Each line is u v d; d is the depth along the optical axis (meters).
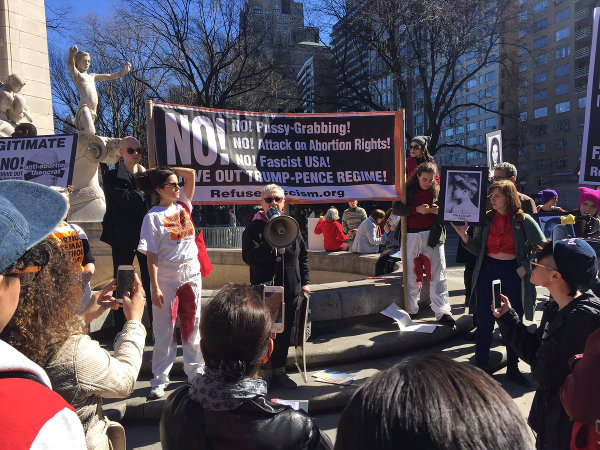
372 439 0.81
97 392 1.60
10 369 0.90
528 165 66.19
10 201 1.05
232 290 1.65
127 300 1.95
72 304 1.51
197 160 5.01
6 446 0.78
